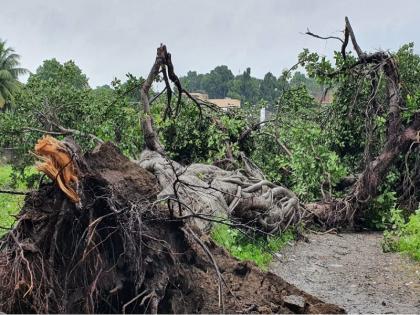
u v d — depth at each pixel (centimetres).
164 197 675
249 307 658
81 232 624
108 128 1396
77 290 612
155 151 1215
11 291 566
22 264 580
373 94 1595
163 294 616
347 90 1669
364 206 1512
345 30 1595
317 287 920
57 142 620
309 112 1808
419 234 1216
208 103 1630
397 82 1581
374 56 1577
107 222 637
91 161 673
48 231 612
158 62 1278
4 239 609
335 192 1574
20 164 1634
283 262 1074
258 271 720
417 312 794
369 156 1556
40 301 573
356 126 1691
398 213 1348
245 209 1166
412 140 1521
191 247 688
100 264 616
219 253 744
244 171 1459
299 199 1517
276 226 1221
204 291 665
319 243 1289
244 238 1100
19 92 1642
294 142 1606
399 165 1650
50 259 602
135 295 625
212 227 1002
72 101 1634
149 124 1236
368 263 1095
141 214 635
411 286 934
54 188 625
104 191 636
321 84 1678
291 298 678
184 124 1527
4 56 5306
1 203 1445
